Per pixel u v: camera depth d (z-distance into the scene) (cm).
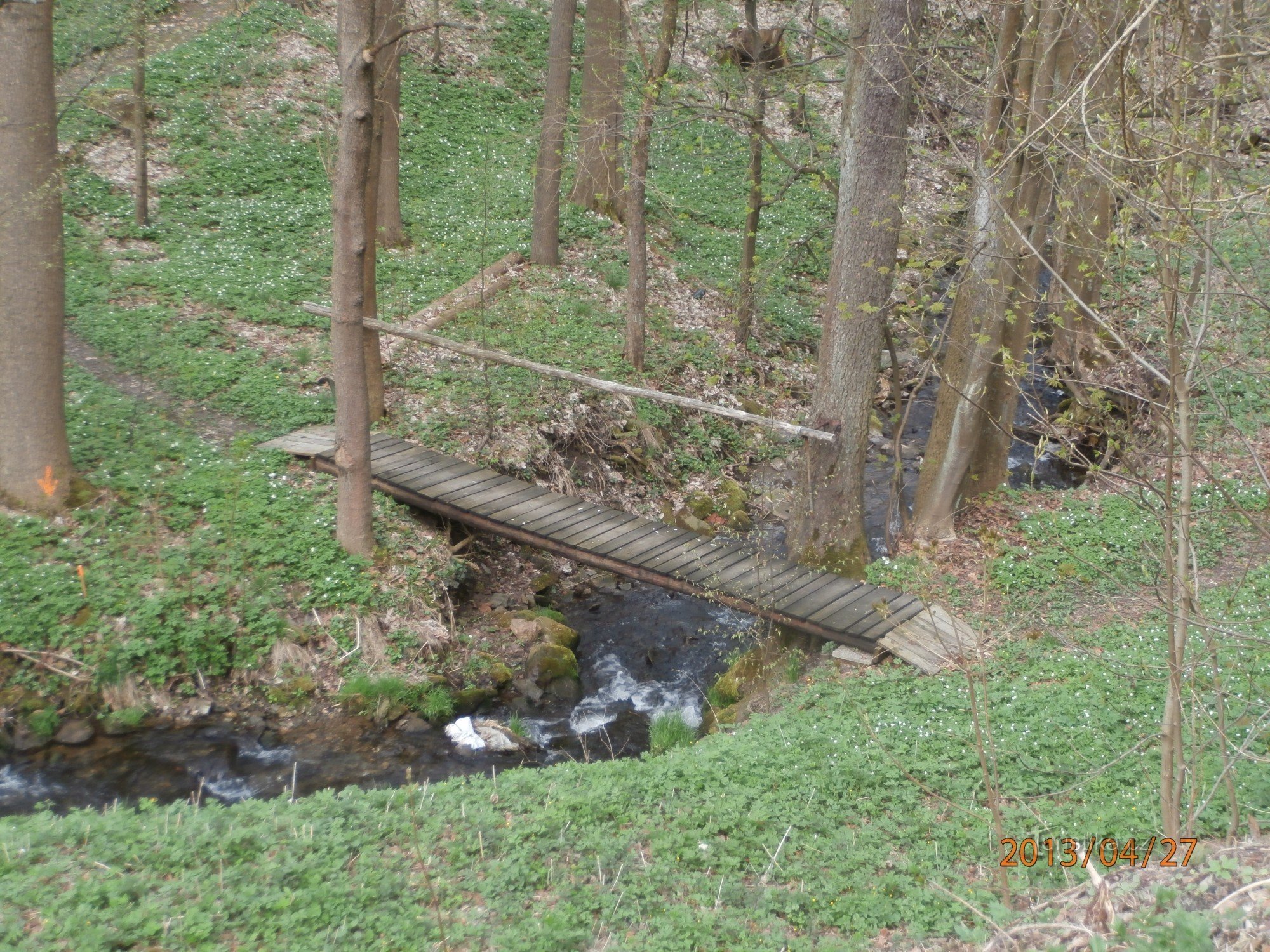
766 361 1927
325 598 1105
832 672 1009
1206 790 682
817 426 1236
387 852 618
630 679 1159
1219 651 880
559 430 1536
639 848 646
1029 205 1152
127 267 1669
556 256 1956
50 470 1094
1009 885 594
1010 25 1104
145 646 995
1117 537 1237
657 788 727
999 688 912
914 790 734
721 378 1811
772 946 541
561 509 1302
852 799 725
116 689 972
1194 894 425
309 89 2311
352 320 1094
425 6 2503
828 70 2842
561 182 2269
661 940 537
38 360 1070
